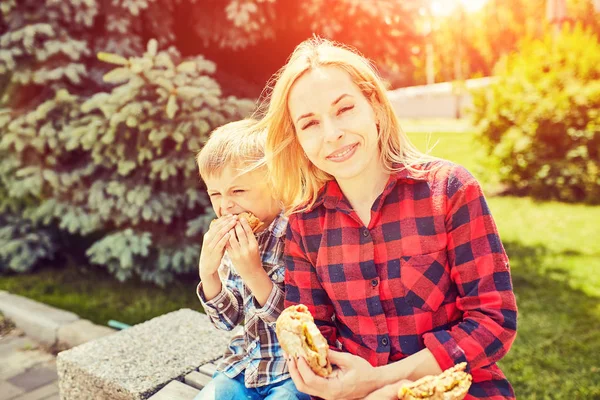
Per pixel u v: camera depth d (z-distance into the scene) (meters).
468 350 1.14
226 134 1.56
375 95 1.30
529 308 3.40
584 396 2.36
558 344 2.88
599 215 5.61
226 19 3.70
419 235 1.23
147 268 3.75
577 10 16.94
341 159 1.22
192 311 2.42
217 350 2.04
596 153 6.29
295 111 1.25
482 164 7.41
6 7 3.59
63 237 4.55
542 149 6.66
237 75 4.33
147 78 3.21
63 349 3.10
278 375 1.49
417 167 1.29
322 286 1.38
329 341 1.36
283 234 1.56
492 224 1.20
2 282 4.16
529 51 7.39
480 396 1.19
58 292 3.94
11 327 3.37
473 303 1.18
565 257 4.34
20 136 3.68
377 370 1.16
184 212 3.78
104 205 3.54
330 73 1.23
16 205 4.31
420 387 1.06
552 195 6.49
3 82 3.95
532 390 2.44
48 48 3.52
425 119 19.89
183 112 3.25
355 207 1.33
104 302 3.70
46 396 2.67
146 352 2.03
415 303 1.23
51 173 3.73
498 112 7.13
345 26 3.70
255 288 1.44
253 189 1.52
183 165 3.37
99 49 3.78
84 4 3.59
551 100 6.57
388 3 3.59
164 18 3.82
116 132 3.42
